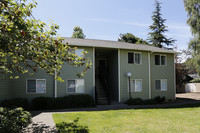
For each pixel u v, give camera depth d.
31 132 5.34
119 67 14.84
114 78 15.68
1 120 4.88
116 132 5.35
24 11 3.97
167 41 35.12
